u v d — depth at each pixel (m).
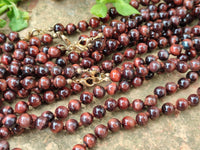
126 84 0.16
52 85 0.16
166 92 0.17
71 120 0.15
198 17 0.20
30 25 0.20
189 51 0.18
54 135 0.15
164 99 0.17
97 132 0.15
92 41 0.17
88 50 0.17
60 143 0.15
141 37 0.19
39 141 0.15
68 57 0.17
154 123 0.16
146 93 0.18
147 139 0.16
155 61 0.17
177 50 0.17
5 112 0.15
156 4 0.22
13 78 0.15
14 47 0.17
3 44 0.18
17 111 0.15
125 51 0.18
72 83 0.16
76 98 0.17
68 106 0.16
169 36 0.19
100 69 0.17
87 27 0.19
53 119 0.15
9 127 0.14
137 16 0.19
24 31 0.19
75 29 0.19
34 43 0.17
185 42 0.17
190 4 0.19
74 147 0.14
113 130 0.15
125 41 0.17
